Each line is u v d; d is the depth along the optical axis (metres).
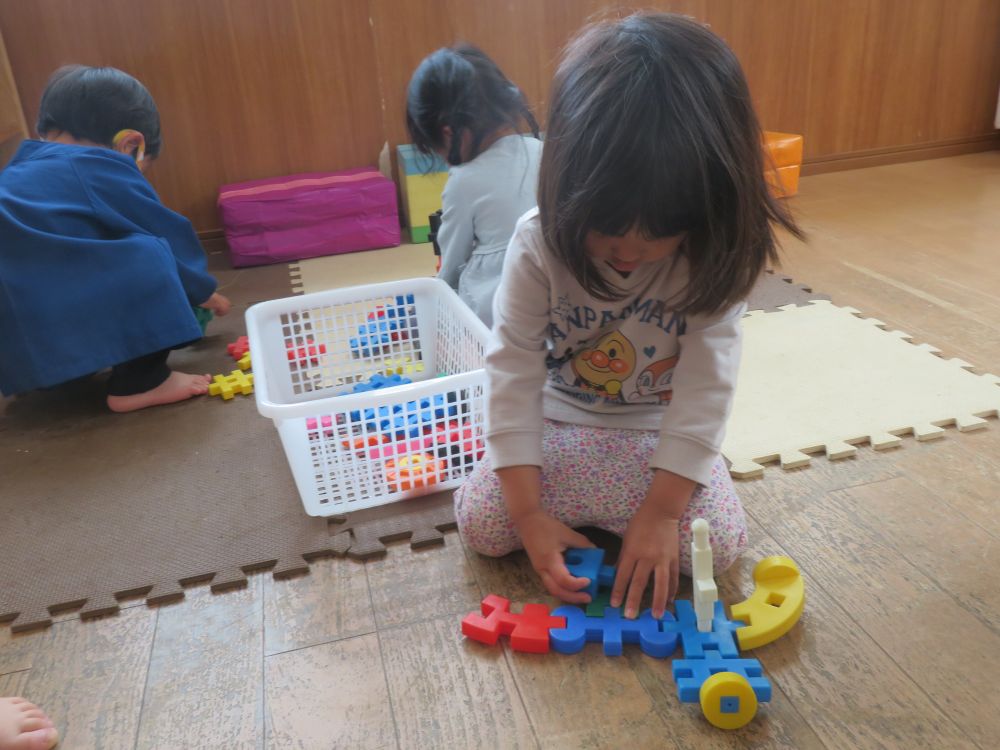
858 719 0.76
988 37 2.86
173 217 1.59
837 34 2.73
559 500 0.99
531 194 1.42
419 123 1.42
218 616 0.95
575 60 0.74
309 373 1.47
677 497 0.87
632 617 0.87
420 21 2.40
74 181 1.47
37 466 1.29
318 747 0.77
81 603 0.98
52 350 1.39
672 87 0.69
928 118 2.92
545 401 1.05
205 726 0.80
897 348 1.49
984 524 1.02
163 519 1.13
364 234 2.33
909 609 0.89
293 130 2.44
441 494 1.15
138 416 1.44
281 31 2.34
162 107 2.32
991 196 2.46
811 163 2.86
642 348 0.94
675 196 0.69
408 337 1.59
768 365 1.45
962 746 0.73
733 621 0.86
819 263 1.97
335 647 0.89
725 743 0.75
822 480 1.13
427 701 0.81
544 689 0.82
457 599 0.95
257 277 2.19
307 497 1.11
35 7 2.17
